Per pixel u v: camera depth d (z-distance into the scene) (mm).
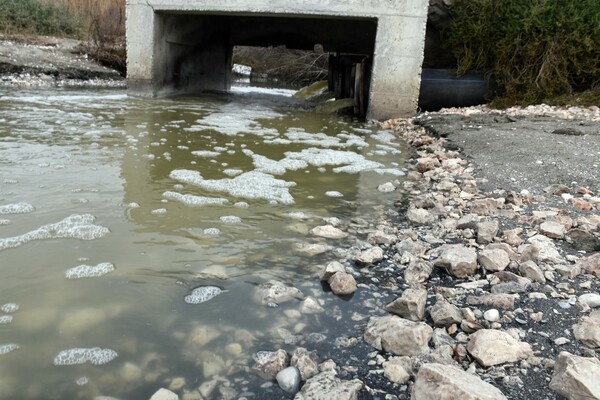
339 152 4559
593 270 2018
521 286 1873
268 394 1308
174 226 2436
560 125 5469
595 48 7012
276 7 7180
